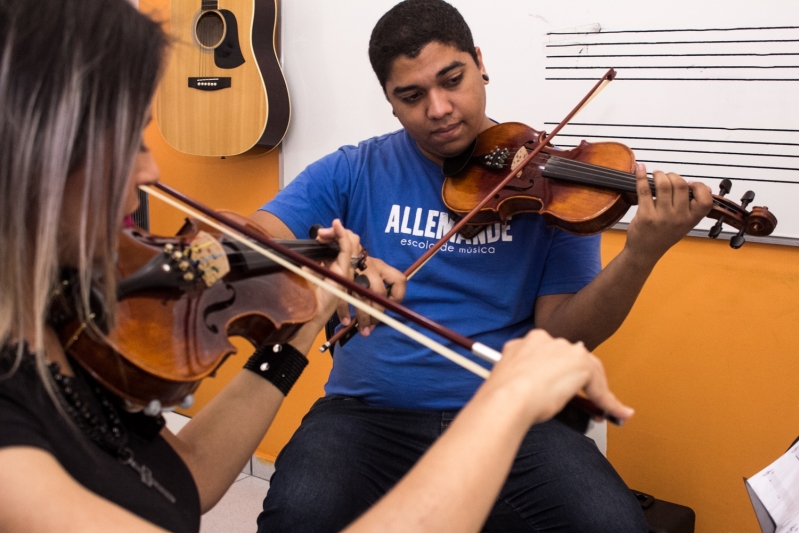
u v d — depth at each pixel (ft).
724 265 5.67
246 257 3.34
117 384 2.53
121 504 2.34
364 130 7.00
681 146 5.60
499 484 1.96
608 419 2.34
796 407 5.55
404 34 4.52
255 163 7.63
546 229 5.04
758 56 5.24
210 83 7.05
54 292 2.43
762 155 5.35
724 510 5.89
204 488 3.09
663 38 5.52
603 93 5.81
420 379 4.98
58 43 2.05
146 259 3.08
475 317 5.01
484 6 6.16
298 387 7.79
